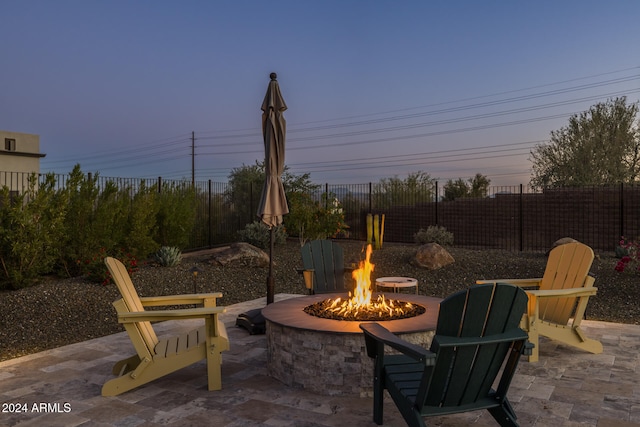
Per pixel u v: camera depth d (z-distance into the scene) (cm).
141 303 466
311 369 407
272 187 631
